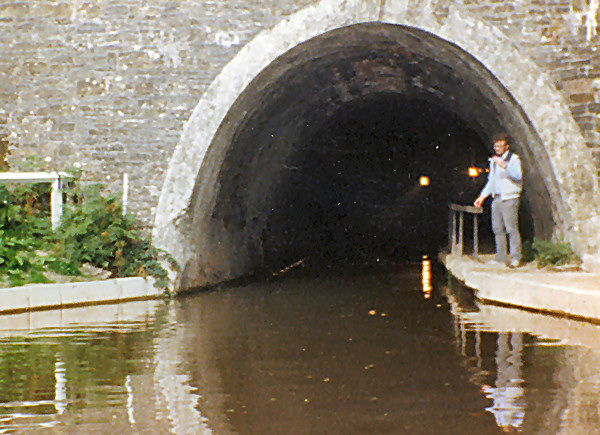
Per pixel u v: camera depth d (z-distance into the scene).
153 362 7.48
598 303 9.34
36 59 13.07
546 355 7.55
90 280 11.93
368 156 23.94
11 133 13.15
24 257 11.77
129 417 5.70
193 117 12.52
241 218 15.55
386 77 15.59
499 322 9.51
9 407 5.99
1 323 9.80
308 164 19.50
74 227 12.14
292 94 14.41
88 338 8.74
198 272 13.37
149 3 12.71
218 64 12.55
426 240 24.31
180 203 12.52
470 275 12.62
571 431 5.21
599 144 11.59
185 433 5.33
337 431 5.32
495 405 5.87
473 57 11.73
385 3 11.76
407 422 5.49
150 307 11.22
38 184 13.06
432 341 8.37
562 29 11.62
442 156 24.84
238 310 10.88
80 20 12.92
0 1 13.11
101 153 12.89
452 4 11.70
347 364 7.32
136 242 12.59
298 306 11.23
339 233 24.11
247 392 6.36
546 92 11.62
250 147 14.45
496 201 13.00
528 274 11.48
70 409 5.93
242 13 12.40
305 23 12.08
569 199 11.62
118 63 12.83
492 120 14.15
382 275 15.57
